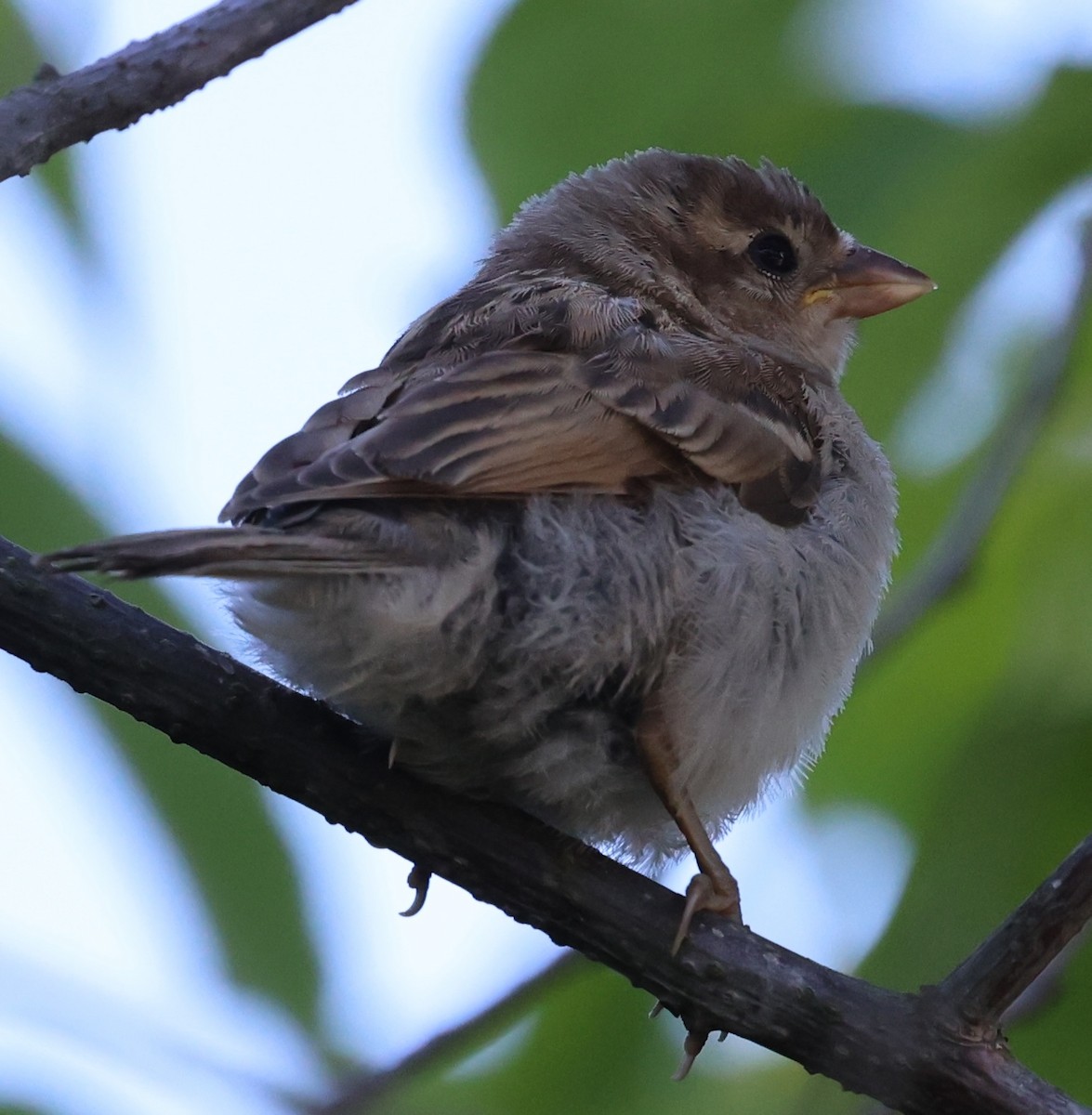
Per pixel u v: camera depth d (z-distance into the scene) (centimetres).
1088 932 1051
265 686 933
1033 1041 1062
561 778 952
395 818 934
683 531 959
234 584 883
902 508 1169
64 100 913
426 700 907
